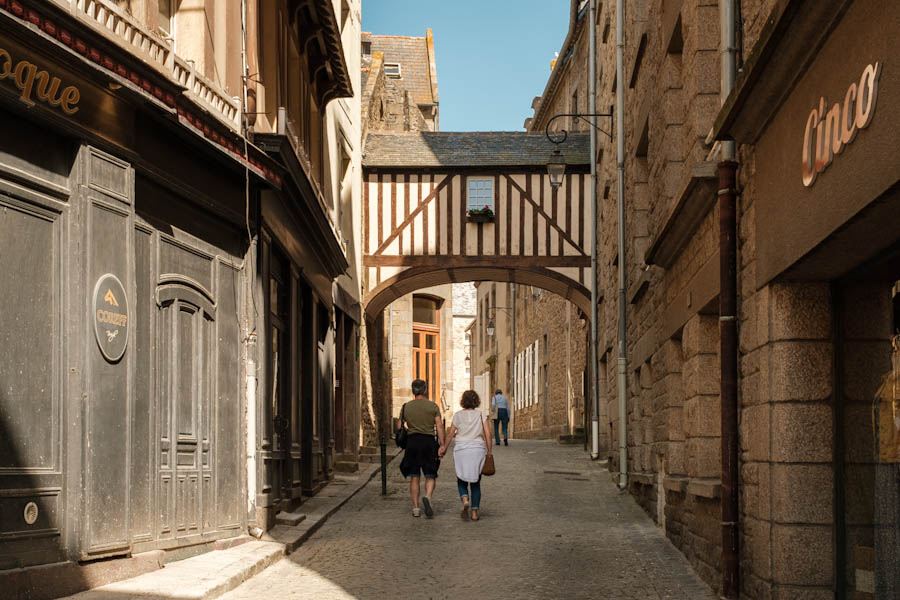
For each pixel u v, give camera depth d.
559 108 29.08
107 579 6.44
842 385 5.45
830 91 4.67
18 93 5.70
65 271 6.25
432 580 7.60
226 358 8.77
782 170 5.47
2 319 5.73
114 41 6.23
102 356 6.45
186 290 8.00
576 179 20.75
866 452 5.15
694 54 7.63
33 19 5.55
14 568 5.67
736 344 6.53
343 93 14.75
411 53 38.31
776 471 5.60
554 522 11.08
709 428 7.82
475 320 50.25
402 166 20.61
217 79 8.92
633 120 13.19
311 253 13.22
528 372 34.25
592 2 19.05
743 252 6.44
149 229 7.42
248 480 9.09
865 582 5.14
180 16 8.45
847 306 5.43
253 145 8.72
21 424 5.85
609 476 16.36
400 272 20.66
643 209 13.21
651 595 7.05
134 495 6.98
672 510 9.44
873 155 4.08
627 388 14.23
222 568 7.29
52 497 6.05
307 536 9.70
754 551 6.06
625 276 14.22
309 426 13.14
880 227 4.49
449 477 16.48
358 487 14.45
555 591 7.20
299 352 12.23
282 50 11.05
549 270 20.62
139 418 7.12
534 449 23.08
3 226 5.78
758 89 5.52
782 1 4.74
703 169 6.71
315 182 12.80
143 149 7.20
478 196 20.83
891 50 3.90
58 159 6.29
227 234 8.96
